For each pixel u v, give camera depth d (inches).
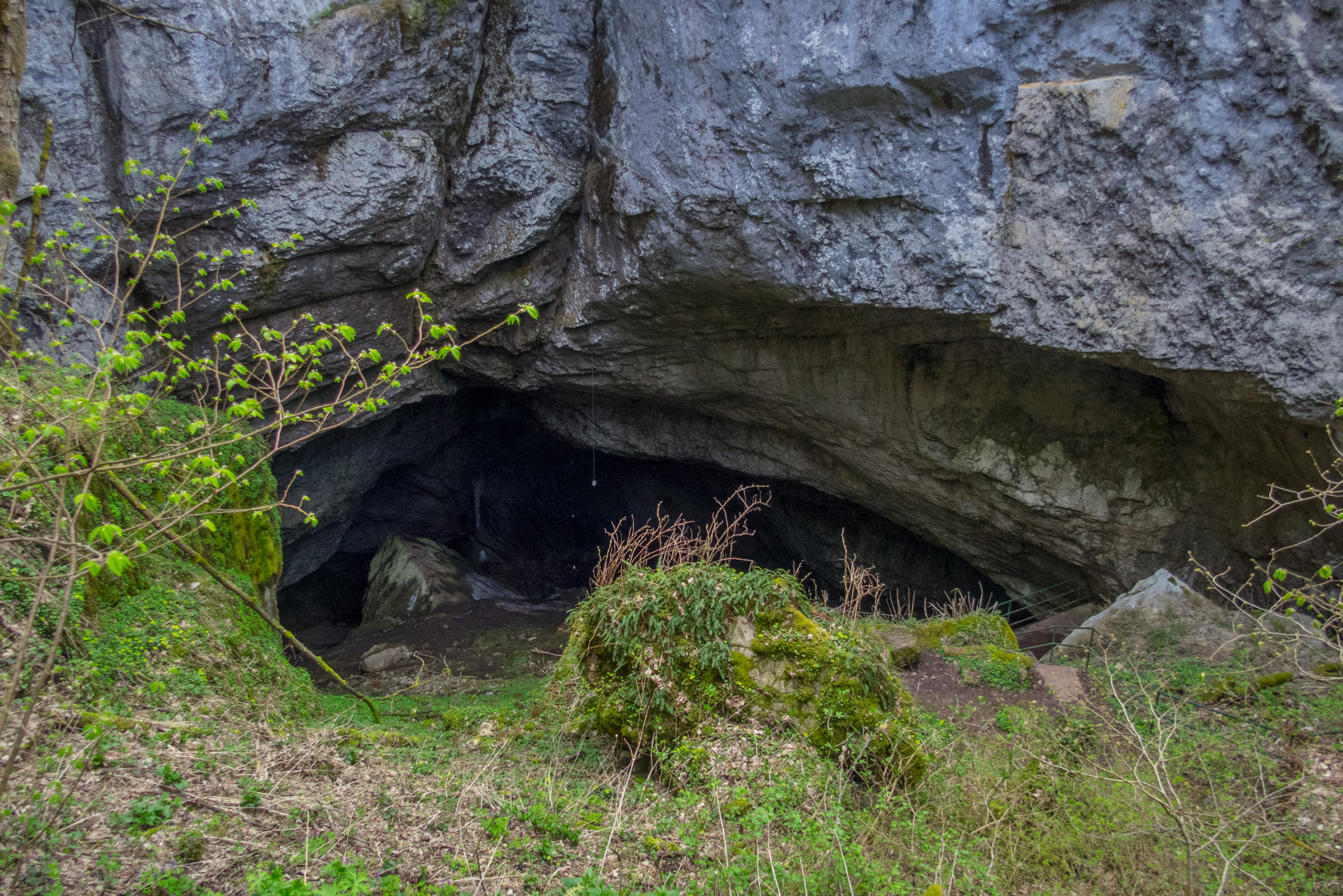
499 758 208.7
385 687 476.1
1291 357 316.8
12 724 153.2
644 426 670.5
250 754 173.2
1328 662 260.4
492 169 484.7
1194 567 447.2
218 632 239.3
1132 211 340.2
